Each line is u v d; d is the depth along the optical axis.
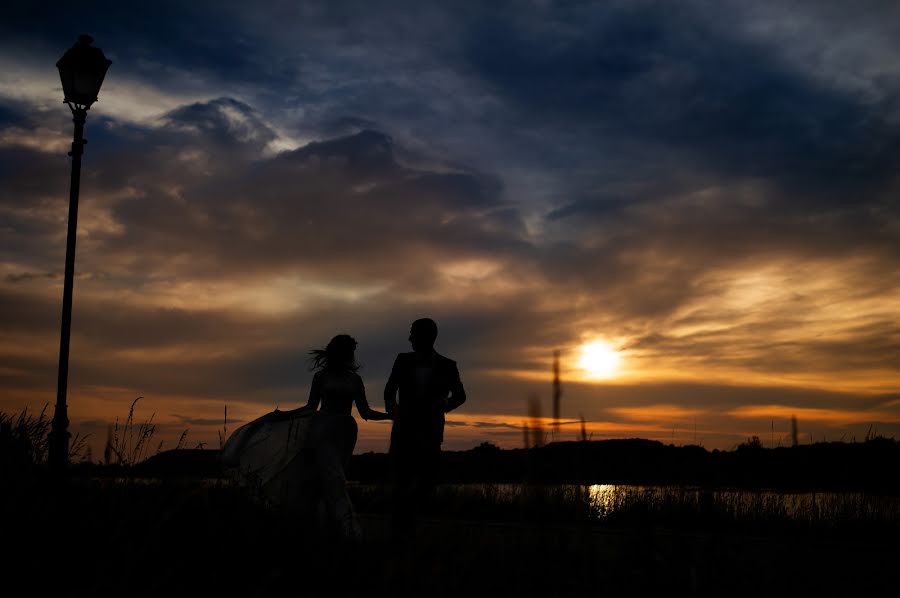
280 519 5.16
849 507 9.09
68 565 3.76
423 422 7.63
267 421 7.54
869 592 4.54
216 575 3.94
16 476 4.95
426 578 3.78
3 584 3.54
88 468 4.91
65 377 10.65
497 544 4.00
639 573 3.90
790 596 4.32
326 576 4.16
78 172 11.36
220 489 5.36
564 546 3.61
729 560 4.37
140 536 4.10
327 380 7.74
